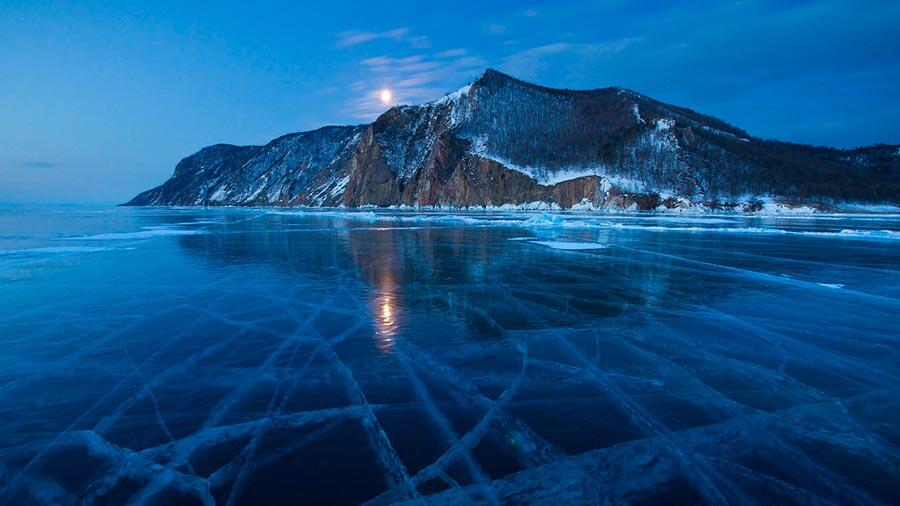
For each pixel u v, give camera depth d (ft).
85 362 22.38
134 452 14.56
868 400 18.15
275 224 134.62
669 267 51.21
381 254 63.00
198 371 21.11
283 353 23.48
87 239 85.05
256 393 18.70
